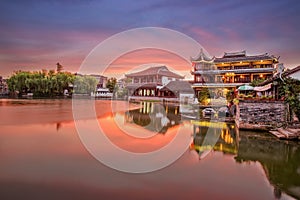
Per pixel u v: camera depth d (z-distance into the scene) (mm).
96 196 5848
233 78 37688
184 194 6133
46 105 32406
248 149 10758
